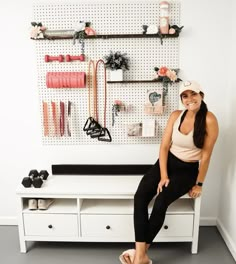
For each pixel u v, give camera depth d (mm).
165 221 2283
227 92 2477
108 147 2617
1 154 2664
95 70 2463
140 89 2492
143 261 2057
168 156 2256
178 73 2457
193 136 2078
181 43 2410
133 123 2533
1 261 2289
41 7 2387
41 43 2441
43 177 2447
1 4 2381
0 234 2645
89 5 2377
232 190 2383
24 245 2379
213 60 2432
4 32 2428
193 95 2039
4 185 2729
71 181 2434
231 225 2398
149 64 2453
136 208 2109
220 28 2375
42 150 2645
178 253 2363
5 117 2586
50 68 2484
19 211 2314
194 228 2291
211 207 2730
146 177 2258
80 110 2555
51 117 2570
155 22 2389
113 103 2521
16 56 2469
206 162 2135
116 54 2357
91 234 2330
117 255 2348
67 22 2410
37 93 2535
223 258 2303
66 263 2258
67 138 2611
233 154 2367
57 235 2350
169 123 2225
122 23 2395
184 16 2365
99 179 2473
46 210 2318
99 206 2371
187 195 2221
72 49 2449
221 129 2551
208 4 2340
